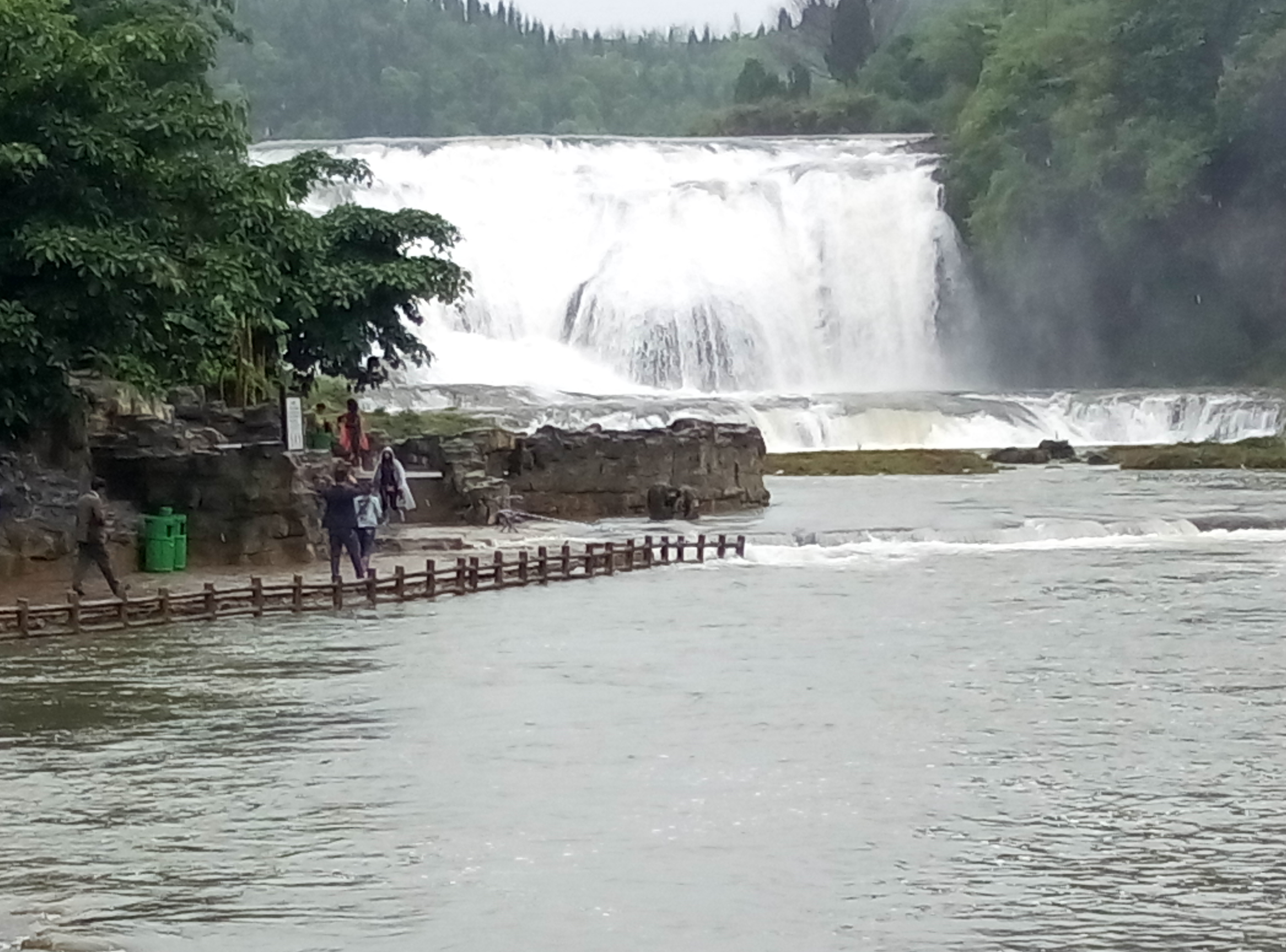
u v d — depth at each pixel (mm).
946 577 38844
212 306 35062
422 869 17031
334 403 54062
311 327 46281
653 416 73000
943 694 25422
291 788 19938
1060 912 15875
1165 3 104500
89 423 36156
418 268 46938
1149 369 105375
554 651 28859
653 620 32281
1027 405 82750
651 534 46250
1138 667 27641
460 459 47969
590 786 20078
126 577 34688
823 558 42625
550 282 98375
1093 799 19594
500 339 95750
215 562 36594
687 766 21016
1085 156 102938
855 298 103812
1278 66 97938
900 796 19750
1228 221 102688
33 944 14930
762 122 164375
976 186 106438
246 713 23875
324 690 25375
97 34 37781
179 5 48125
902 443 78438
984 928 15477
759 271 101812
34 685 25688
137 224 34344
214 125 35625
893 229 106250
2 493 33812
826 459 70500
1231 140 99938
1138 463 72438
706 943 15102
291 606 33000
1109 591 36406
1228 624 32062
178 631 30703
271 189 39844
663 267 99250
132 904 16000
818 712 24109
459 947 15008
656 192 101875
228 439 40000
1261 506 54625
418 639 29953
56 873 16859
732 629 31328
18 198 33594
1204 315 104500
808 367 101562
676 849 17719
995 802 19469
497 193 101312
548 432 52125
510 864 17188
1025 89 108375
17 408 33219
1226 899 16234
